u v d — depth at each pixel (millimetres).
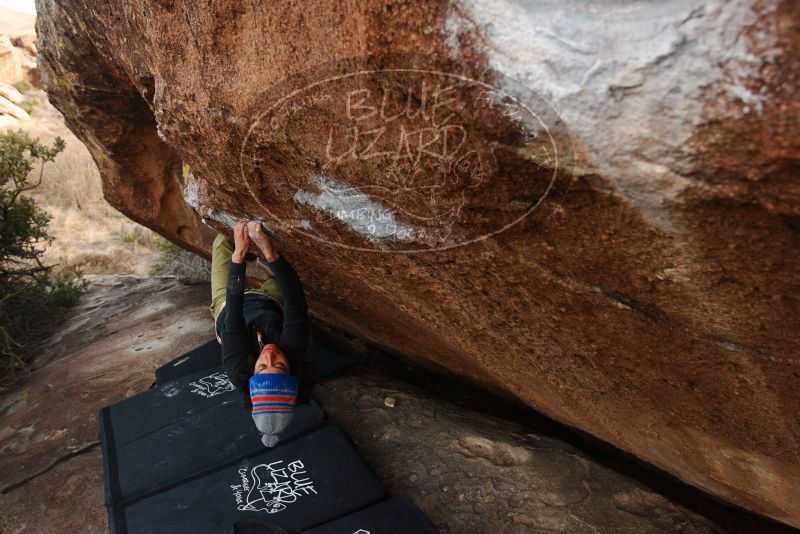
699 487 2342
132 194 3760
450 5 938
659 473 2680
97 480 2672
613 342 1512
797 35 688
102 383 3574
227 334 2141
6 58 16188
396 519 2094
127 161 3549
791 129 731
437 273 1648
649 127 852
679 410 1699
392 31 1018
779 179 792
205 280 5621
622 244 1105
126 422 2898
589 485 2344
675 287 1145
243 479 2361
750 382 1324
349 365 3373
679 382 1529
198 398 3039
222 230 2357
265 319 2232
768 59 713
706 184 860
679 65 783
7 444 3131
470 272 1535
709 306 1146
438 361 3279
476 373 3061
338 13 1076
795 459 1574
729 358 1281
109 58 2582
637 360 1536
